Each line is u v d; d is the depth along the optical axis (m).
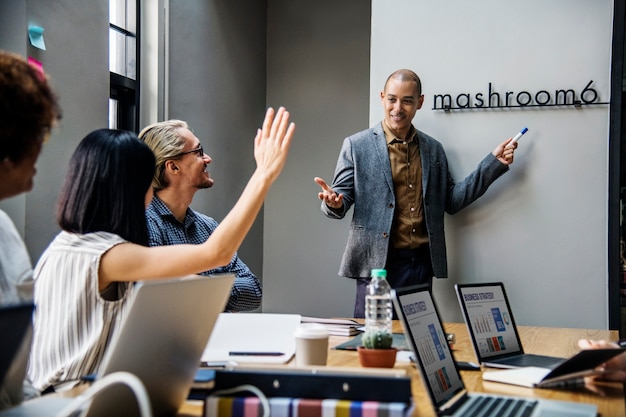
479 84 3.74
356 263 3.57
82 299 1.64
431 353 1.46
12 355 0.90
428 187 3.57
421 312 1.51
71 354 1.63
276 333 2.03
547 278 3.66
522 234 3.69
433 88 3.80
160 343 1.13
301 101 6.20
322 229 6.14
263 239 6.26
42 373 1.63
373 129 3.65
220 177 5.29
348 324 2.39
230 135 5.46
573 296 3.63
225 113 5.36
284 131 1.76
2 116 1.00
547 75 3.67
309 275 6.16
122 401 1.09
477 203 3.74
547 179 3.66
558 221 3.65
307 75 6.19
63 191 1.73
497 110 3.72
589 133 3.62
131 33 4.40
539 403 1.40
